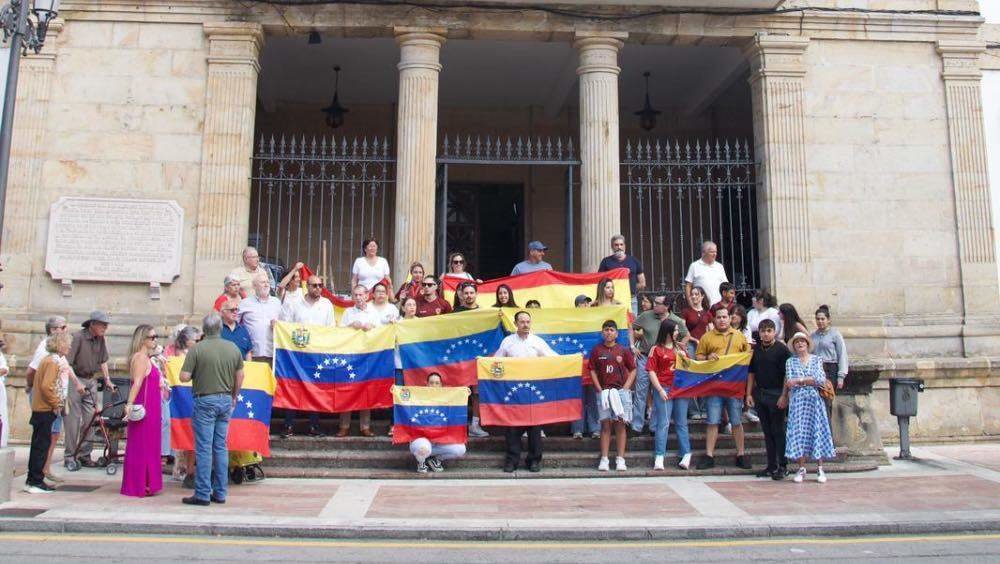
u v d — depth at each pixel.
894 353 14.21
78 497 8.55
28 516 7.48
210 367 8.22
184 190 13.88
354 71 18.19
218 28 14.11
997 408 14.04
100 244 13.65
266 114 19.88
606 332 10.23
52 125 13.94
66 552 6.45
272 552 6.58
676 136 20.23
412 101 14.12
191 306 13.55
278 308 10.88
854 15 14.94
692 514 7.85
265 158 14.12
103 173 13.85
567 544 6.98
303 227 19.09
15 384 12.83
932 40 15.16
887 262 14.55
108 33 14.20
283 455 10.09
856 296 14.41
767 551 6.75
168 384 10.00
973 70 15.15
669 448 10.87
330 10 14.23
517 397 10.07
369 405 10.66
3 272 13.43
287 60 17.58
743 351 10.42
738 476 10.09
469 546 6.88
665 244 19.64
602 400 9.95
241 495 8.70
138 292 13.62
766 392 10.00
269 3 14.12
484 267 20.19
